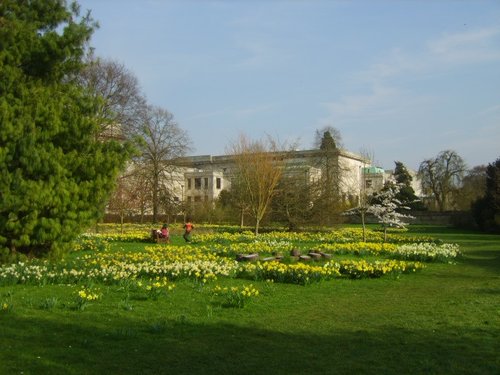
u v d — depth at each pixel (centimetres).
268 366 590
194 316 841
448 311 912
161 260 1476
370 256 1880
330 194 3488
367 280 1317
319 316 873
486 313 889
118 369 571
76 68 1503
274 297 1046
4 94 1293
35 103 1311
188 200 5222
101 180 1384
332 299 1044
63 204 1305
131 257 1545
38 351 622
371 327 789
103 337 696
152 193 4572
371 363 601
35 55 1393
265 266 1316
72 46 1443
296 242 2481
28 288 1057
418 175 6606
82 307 854
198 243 2430
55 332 711
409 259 1762
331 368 582
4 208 1204
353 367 584
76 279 1133
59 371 557
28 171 1244
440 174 6450
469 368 579
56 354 614
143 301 948
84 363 587
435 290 1171
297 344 686
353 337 726
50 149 1296
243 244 2178
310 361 609
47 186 1266
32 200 1235
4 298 937
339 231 3288
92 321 780
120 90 3934
